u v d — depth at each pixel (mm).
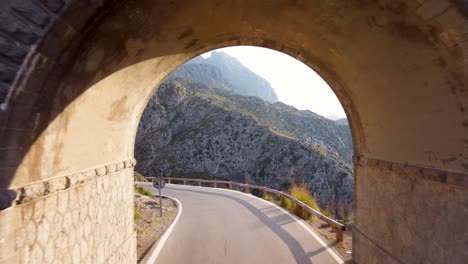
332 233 8312
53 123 2693
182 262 6211
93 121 3621
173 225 9836
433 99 2990
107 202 4258
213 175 63719
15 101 2105
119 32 2973
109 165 4309
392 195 4195
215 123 72375
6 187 2203
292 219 10078
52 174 2863
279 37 4875
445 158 3012
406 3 2490
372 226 4922
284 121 106875
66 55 2453
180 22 3693
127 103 4582
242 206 13484
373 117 4559
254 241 7668
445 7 2203
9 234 2217
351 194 59656
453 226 2912
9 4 2010
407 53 3029
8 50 2027
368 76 4094
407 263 3820
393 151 4148
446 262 3043
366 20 3211
